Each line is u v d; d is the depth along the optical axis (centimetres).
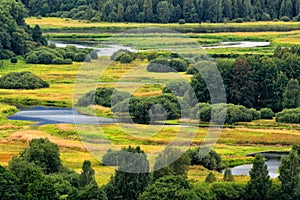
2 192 16162
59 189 17538
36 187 16375
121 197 17475
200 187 17575
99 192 16725
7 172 16638
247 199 17912
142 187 17638
